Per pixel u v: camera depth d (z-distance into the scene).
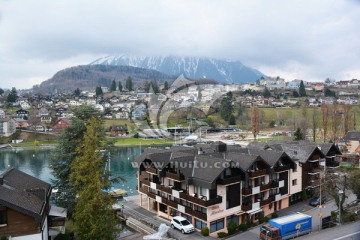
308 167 57.62
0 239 31.70
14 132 166.00
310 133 130.62
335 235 37.81
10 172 42.59
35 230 33.03
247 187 46.47
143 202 58.53
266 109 195.12
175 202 47.62
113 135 152.00
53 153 48.78
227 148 57.50
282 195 52.19
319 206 50.41
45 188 40.50
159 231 42.78
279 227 39.72
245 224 44.94
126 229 48.22
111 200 36.06
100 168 37.97
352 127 128.62
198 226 44.91
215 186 41.41
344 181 46.28
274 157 50.78
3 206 31.94
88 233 34.06
